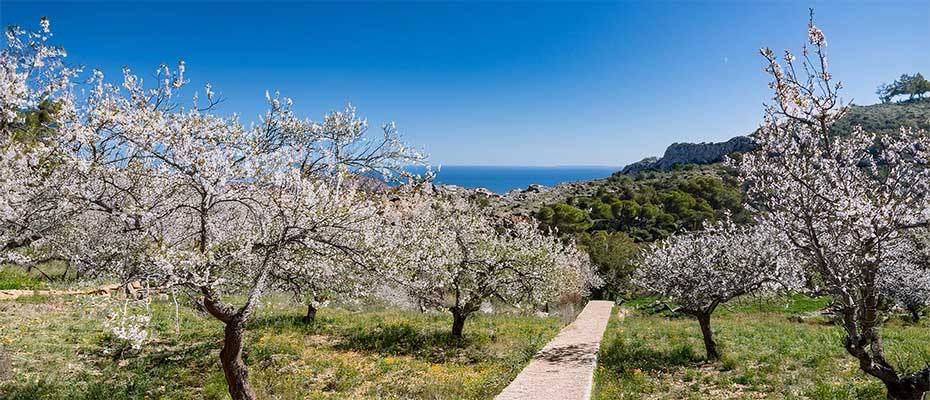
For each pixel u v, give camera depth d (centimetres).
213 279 822
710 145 14412
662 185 9306
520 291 1847
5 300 1709
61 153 696
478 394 1091
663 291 1600
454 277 1722
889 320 2316
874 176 828
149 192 816
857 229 745
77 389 1014
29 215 713
